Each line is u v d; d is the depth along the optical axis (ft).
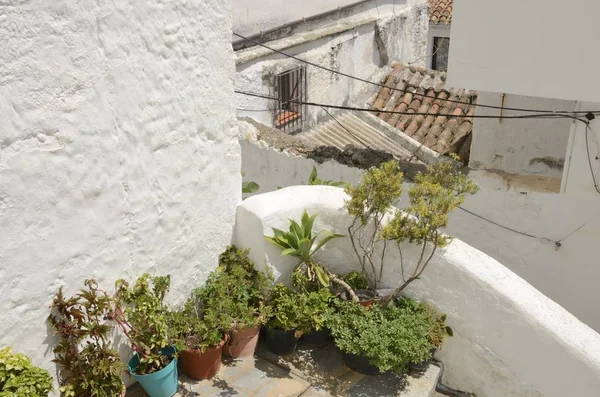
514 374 15.35
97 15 11.64
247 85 28.04
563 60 17.22
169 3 13.39
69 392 12.03
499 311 15.08
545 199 22.03
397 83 35.86
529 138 24.50
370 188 15.58
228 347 16.08
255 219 16.38
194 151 15.08
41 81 10.75
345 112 35.22
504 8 17.65
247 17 27.58
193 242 15.65
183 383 15.10
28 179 10.84
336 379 15.60
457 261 15.40
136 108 13.01
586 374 14.39
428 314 15.85
